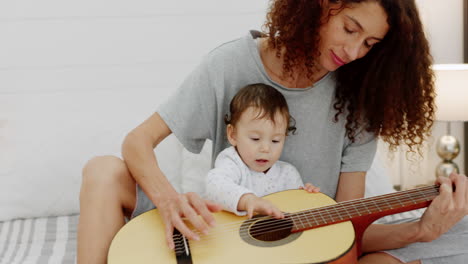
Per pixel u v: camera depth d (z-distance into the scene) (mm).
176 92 1253
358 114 1241
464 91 1928
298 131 1260
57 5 1886
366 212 1010
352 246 903
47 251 1404
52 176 1658
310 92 1226
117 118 1823
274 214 1011
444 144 2240
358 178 1314
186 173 1709
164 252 915
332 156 1293
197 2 1997
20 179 1656
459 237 1077
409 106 1227
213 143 1311
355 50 1032
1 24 1854
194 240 955
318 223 985
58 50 1914
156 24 1978
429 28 2262
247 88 1199
